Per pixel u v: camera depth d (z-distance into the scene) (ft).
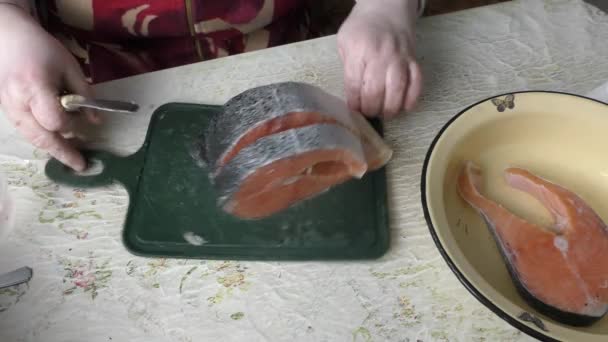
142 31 2.50
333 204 1.76
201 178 1.84
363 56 1.86
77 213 1.79
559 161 1.74
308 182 1.70
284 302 1.57
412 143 1.92
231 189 1.63
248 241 1.69
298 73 2.18
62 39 2.55
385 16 1.98
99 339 1.52
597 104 1.65
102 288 1.62
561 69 2.12
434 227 1.40
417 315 1.53
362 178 1.82
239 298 1.59
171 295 1.60
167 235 1.72
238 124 1.64
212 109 2.06
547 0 2.36
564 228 1.53
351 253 1.65
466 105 2.03
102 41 2.57
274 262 1.66
